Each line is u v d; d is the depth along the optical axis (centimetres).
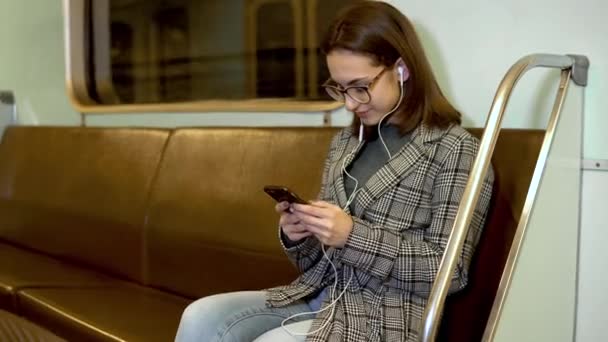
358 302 151
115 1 325
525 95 187
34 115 374
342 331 145
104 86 337
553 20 180
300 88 245
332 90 162
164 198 253
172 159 256
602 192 174
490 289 164
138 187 266
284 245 165
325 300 154
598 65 173
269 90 256
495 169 171
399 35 155
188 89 293
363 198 155
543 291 164
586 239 178
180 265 242
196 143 250
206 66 283
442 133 155
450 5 201
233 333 150
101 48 335
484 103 195
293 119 246
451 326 168
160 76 306
